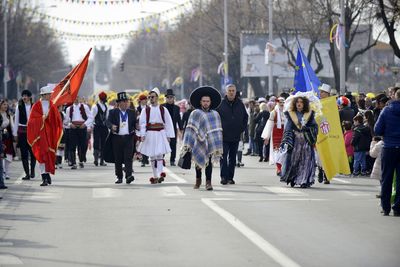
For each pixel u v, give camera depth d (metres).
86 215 28.83
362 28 156.12
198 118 36.38
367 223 26.55
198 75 159.00
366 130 43.97
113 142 39.97
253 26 134.38
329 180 39.62
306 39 121.00
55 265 20.38
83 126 51.56
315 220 27.12
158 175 40.31
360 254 21.34
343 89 70.75
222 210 29.48
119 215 28.67
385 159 28.16
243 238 23.77
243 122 39.31
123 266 20.19
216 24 141.50
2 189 37.84
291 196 34.00
